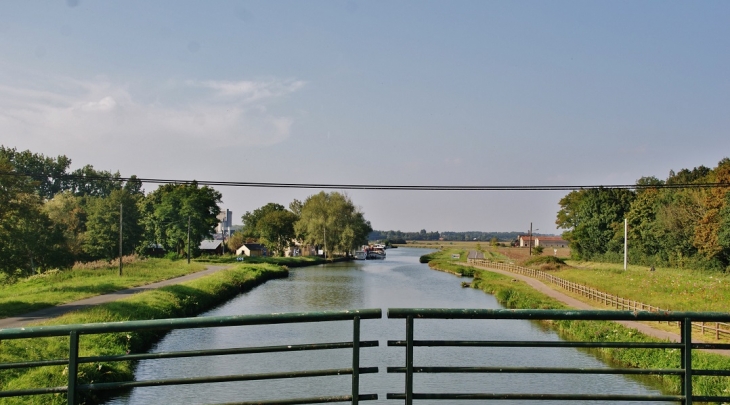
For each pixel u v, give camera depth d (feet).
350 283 214.07
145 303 108.88
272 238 435.94
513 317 15.17
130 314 94.99
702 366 60.64
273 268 260.62
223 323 14.49
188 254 280.92
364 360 75.46
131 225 291.17
